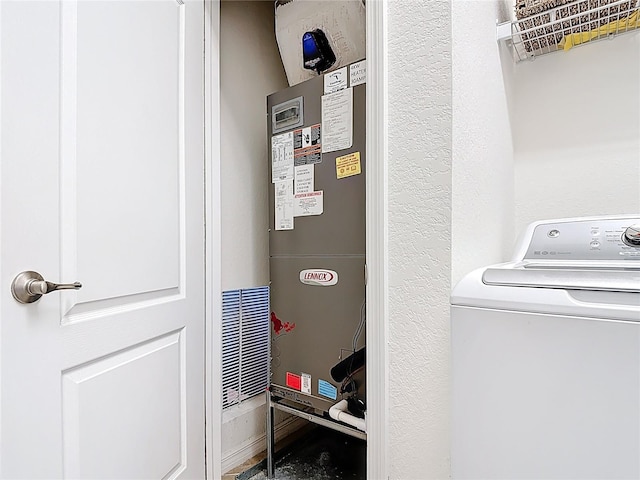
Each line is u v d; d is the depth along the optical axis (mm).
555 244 1008
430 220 1059
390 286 1139
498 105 1352
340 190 1405
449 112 1024
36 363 791
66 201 862
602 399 674
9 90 741
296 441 1838
